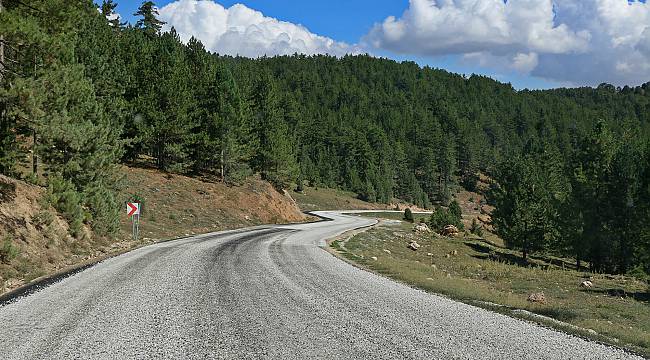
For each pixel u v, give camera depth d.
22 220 16.72
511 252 50.75
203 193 44.28
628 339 8.27
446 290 12.73
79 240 19.36
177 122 42.97
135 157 45.94
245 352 6.31
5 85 17.31
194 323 7.83
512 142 173.50
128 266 14.77
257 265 15.91
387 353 6.43
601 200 44.19
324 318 8.41
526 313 9.85
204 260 16.80
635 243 41.06
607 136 48.84
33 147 19.83
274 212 49.66
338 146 133.50
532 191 46.28
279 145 58.81
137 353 6.21
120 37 47.47
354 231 42.72
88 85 22.50
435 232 57.91
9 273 12.88
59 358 5.98
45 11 19.45
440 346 6.86
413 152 141.38
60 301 9.54
